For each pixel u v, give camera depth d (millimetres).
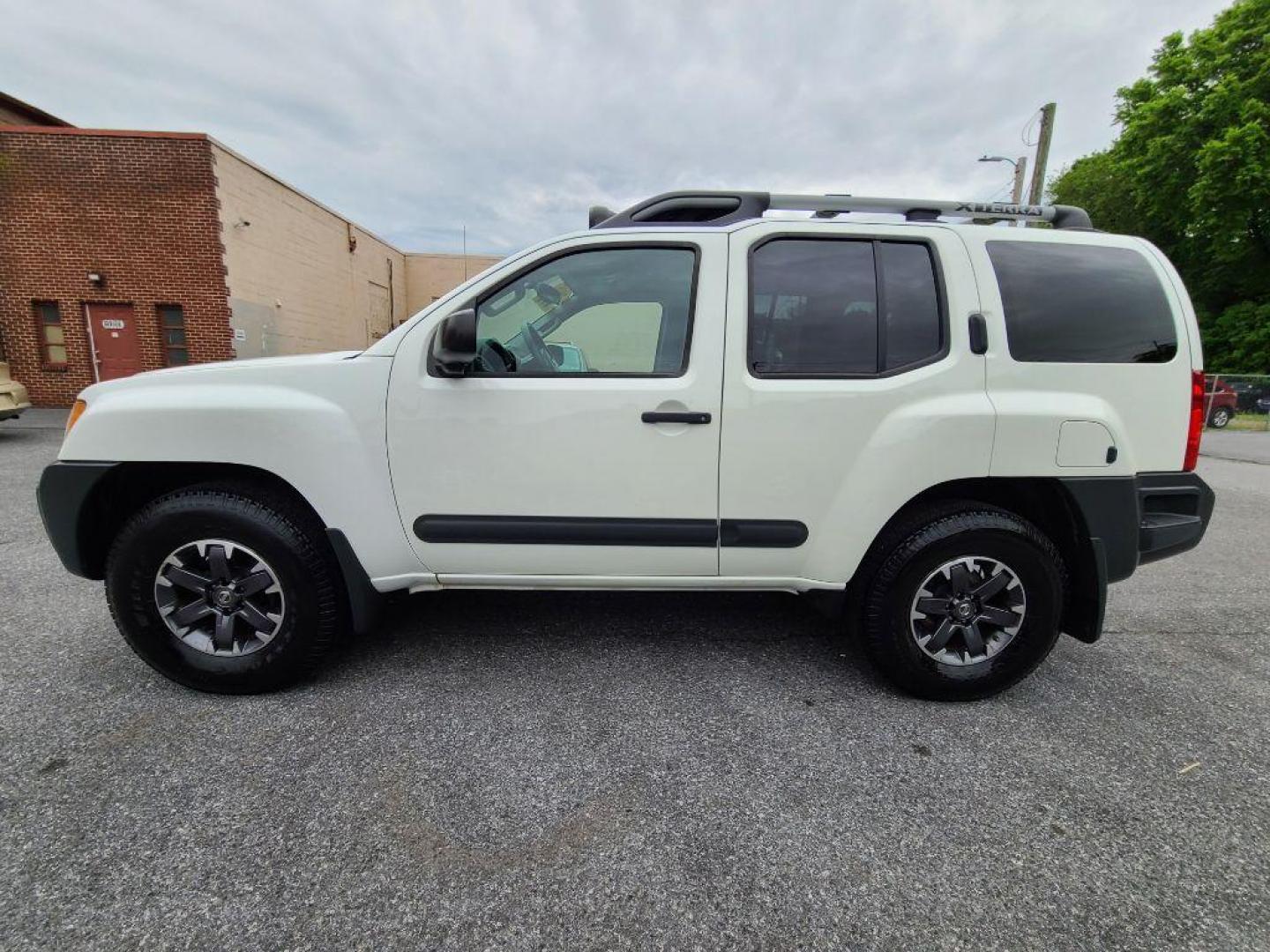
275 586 2465
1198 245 24797
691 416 2414
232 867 1690
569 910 1590
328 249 18922
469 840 1809
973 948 1507
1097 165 30031
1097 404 2479
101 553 2617
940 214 2748
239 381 2438
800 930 1546
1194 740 2363
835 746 2283
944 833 1872
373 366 2434
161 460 2402
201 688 2508
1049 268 2523
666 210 2729
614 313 2527
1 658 2805
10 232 12914
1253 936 1546
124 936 1486
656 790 2031
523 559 2549
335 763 2123
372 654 2895
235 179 13961
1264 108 20531
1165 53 24062
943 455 2428
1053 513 2643
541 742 2264
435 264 27172
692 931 1540
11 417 9703
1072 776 2145
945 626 2543
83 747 2176
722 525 2504
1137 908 1624
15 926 1505
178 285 13469
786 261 2504
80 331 13422
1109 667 2953
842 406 2428
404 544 2525
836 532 2502
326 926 1530
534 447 2439
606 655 2928
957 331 2459
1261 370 23078
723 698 2582
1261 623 3521
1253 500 7348
